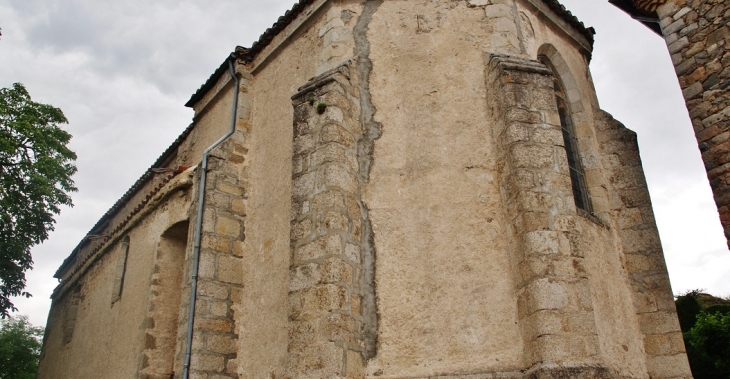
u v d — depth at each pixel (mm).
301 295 7223
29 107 19547
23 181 18469
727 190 8047
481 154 8211
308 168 8078
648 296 8805
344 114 8352
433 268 7613
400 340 7254
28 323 35406
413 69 9039
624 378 7656
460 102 8664
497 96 8328
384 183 8211
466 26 9297
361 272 7547
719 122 8375
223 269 9594
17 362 29859
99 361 13023
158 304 11211
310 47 10188
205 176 10266
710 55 8750
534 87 8195
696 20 9078
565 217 7309
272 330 8602
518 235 7277
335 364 6586
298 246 7602
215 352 8906
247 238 10023
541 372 6285
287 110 10297
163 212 12000
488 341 7066
